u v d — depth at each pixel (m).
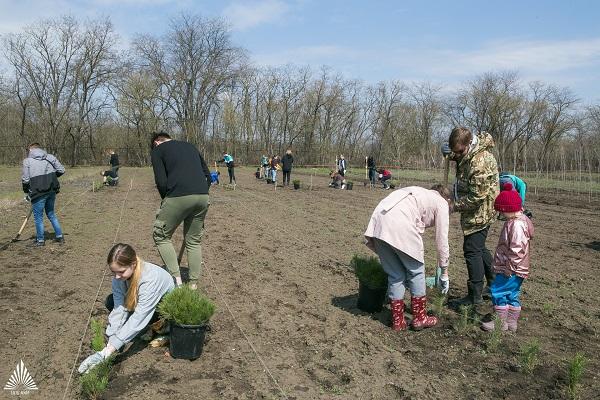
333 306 6.10
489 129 60.25
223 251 9.09
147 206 15.62
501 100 59.00
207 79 60.66
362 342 5.02
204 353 4.72
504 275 5.30
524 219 5.25
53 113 55.59
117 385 4.08
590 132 44.62
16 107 56.62
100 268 7.66
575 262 8.88
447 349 4.91
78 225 11.59
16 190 22.25
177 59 59.94
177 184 5.74
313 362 4.57
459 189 5.85
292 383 4.17
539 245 10.50
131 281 4.44
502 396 4.06
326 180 33.91
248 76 64.94
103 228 11.20
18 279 7.01
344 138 68.44
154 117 60.88
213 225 12.05
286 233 11.09
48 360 4.51
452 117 62.94
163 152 5.85
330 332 5.24
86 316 5.60
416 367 4.52
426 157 49.91
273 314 5.79
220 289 6.71
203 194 5.88
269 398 3.91
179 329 4.47
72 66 55.75
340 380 4.25
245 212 14.77
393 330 5.33
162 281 4.62
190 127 61.22
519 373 4.45
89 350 4.73
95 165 58.91
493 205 5.70
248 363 4.52
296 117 66.75
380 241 5.25
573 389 4.07
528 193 24.03
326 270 7.82
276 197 20.00
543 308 6.17
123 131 62.59
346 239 10.46
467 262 5.90
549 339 5.23
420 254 5.15
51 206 9.30
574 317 5.89
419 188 5.40
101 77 57.59
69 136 59.66
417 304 5.26
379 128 67.88
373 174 27.97
